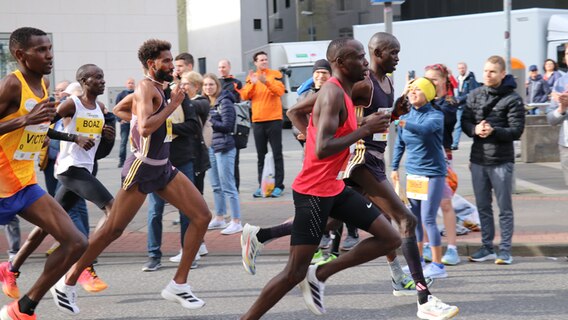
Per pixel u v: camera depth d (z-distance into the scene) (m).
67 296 7.67
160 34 33.22
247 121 14.35
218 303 8.52
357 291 8.91
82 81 9.40
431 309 7.59
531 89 25.33
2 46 30.92
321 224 6.63
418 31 32.91
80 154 9.32
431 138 9.07
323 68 10.41
